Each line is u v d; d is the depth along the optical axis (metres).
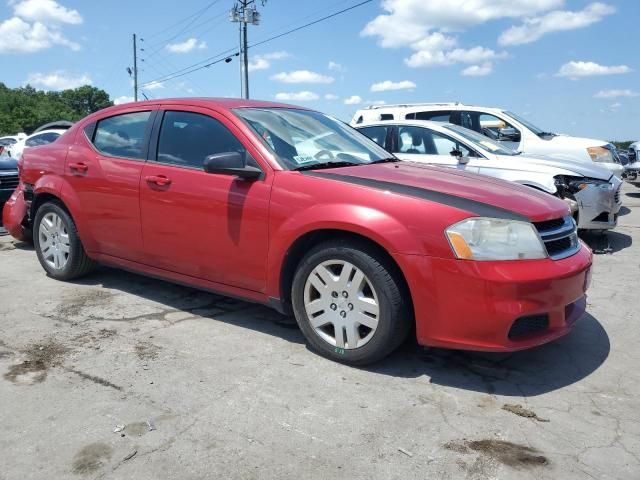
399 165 4.22
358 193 3.39
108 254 4.73
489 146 7.75
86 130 4.93
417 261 3.15
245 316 4.35
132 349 3.69
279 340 3.89
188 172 4.07
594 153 9.23
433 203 3.22
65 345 3.74
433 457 2.57
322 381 3.29
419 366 3.50
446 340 3.17
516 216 3.20
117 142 4.65
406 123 8.08
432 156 7.70
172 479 2.40
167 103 4.45
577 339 3.99
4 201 7.52
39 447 2.61
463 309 3.09
